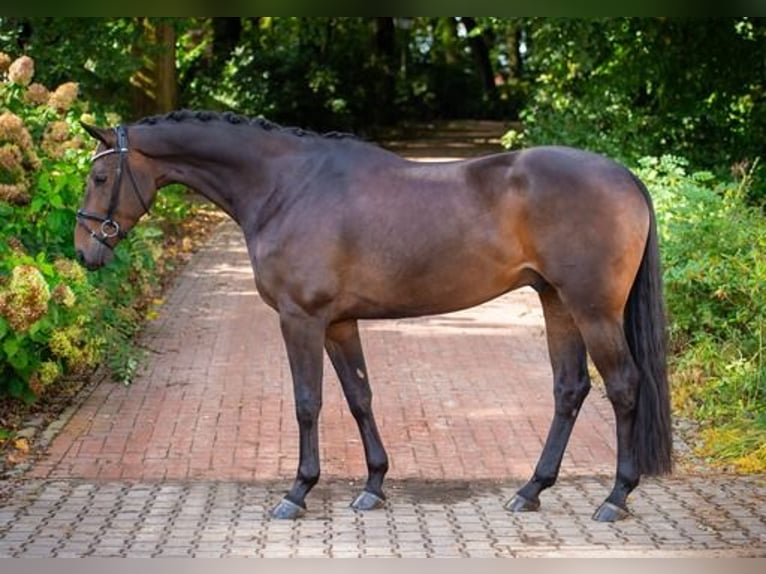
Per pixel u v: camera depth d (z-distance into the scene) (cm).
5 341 773
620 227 607
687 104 1619
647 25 1591
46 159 882
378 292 629
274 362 1020
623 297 614
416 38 4106
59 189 865
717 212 1012
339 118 3136
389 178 634
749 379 845
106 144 652
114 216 652
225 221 1923
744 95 1620
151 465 736
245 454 761
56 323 802
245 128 652
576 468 736
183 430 814
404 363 1021
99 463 739
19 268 744
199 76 2788
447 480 713
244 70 2925
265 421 839
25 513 642
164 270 1429
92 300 866
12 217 858
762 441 756
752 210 1045
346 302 633
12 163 832
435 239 620
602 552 580
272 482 705
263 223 643
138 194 653
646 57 1611
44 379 823
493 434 812
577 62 1609
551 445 652
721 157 1580
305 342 633
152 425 825
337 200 629
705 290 956
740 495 678
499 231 618
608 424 837
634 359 625
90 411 859
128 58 1711
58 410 861
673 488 692
